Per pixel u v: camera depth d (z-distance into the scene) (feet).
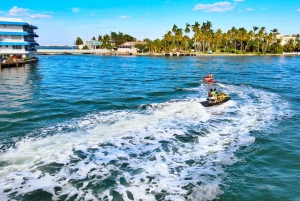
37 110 76.59
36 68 222.69
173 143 50.83
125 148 48.24
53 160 43.01
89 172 39.29
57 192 34.14
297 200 33.37
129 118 67.31
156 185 35.99
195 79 151.23
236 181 37.58
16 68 215.51
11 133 56.75
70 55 531.09
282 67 240.53
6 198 32.83
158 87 121.08
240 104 84.23
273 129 59.88
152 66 250.78
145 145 49.73
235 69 217.77
